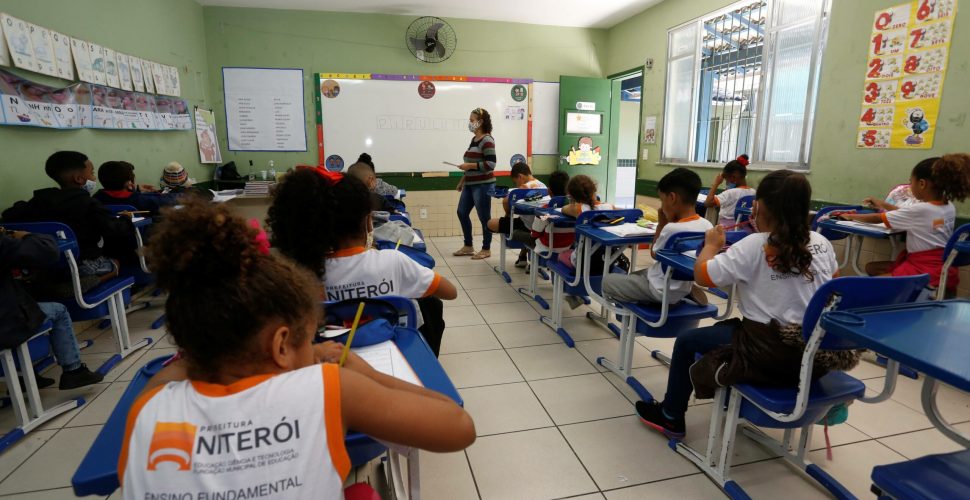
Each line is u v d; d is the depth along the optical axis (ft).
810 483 5.41
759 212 4.75
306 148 19.12
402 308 4.09
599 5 18.10
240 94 18.29
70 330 7.07
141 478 1.91
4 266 5.80
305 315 2.27
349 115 19.15
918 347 2.92
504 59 20.21
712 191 13.97
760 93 14.23
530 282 12.59
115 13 11.73
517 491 5.31
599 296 8.09
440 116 19.85
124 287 8.30
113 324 8.18
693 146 17.20
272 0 17.29
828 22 12.10
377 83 19.13
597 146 21.21
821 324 3.47
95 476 2.28
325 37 18.61
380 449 3.40
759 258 4.71
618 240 7.35
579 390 7.47
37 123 8.93
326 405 2.04
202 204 2.11
